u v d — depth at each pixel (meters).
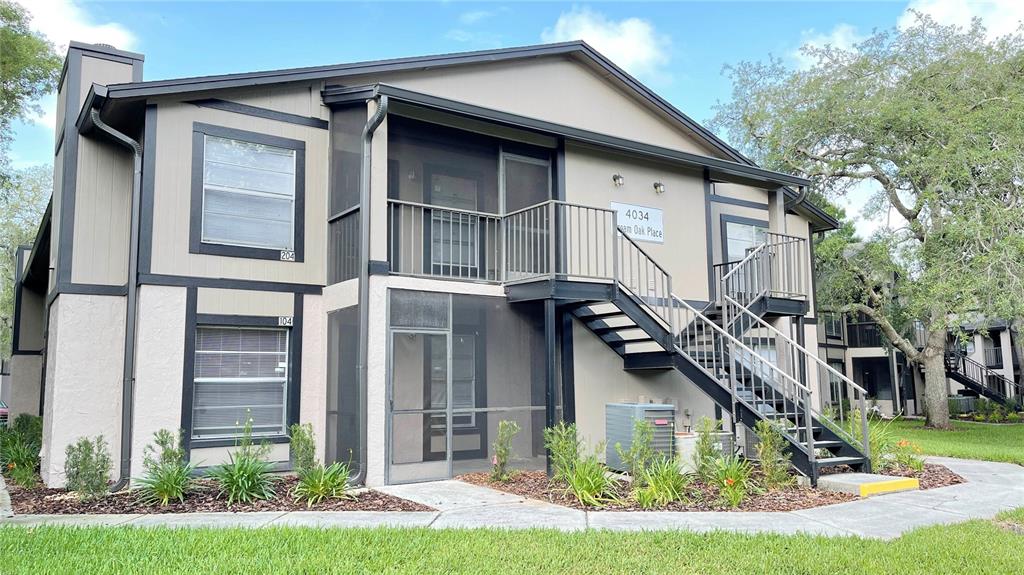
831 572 4.75
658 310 11.25
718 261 12.56
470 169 10.08
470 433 9.45
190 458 8.22
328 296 9.12
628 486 7.82
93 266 8.69
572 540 5.45
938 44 17.42
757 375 10.13
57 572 4.49
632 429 8.67
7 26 15.74
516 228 10.20
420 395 9.04
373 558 4.91
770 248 12.17
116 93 7.94
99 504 7.01
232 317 8.61
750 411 8.86
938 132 16.17
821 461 8.29
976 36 17.23
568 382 9.94
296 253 9.10
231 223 8.72
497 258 9.88
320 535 5.51
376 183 8.45
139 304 8.08
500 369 9.56
